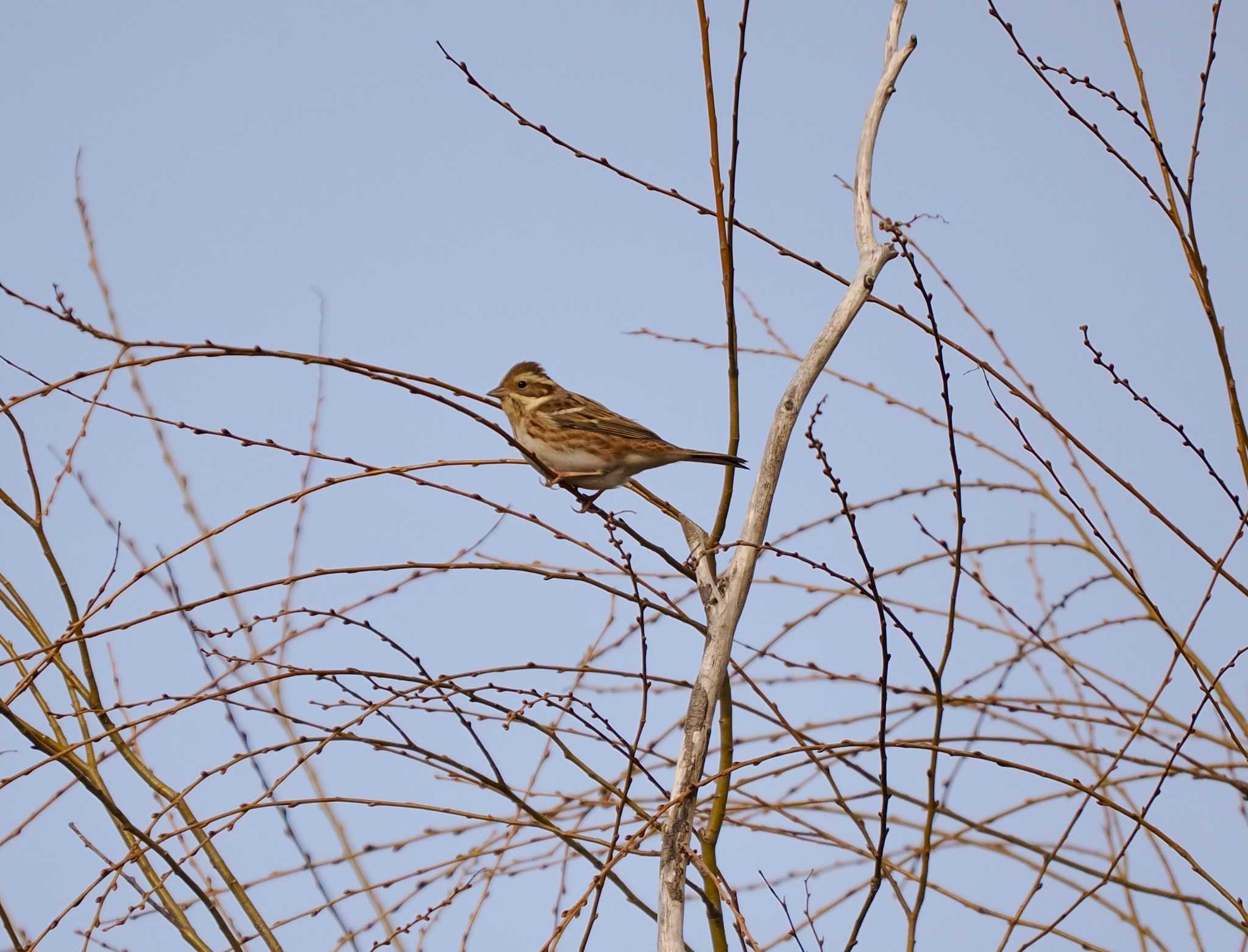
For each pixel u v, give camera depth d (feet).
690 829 30.35
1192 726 30.94
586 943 27.58
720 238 35.42
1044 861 34.94
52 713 32.89
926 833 31.14
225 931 31.63
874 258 35.37
